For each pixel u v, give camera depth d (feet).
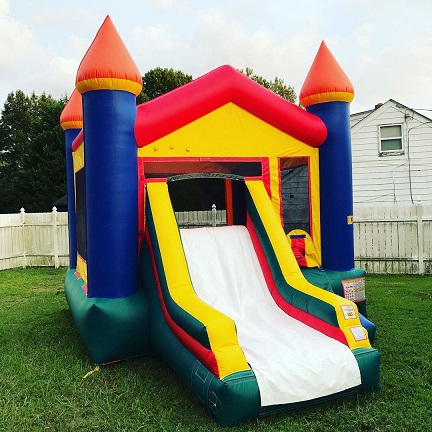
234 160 19.88
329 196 21.30
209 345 12.60
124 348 16.69
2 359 17.48
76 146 22.72
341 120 21.21
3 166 131.23
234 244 19.10
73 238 26.13
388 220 36.32
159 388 14.55
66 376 15.56
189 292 15.34
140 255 18.11
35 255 46.62
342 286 20.80
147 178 18.35
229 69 19.16
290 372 12.66
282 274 17.44
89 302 16.71
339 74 21.12
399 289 29.40
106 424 12.25
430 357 16.70
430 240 35.42
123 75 16.83
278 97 20.12
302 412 12.75
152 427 12.09
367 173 47.03
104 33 17.26
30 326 22.50
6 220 44.73
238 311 16.94
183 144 18.89
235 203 23.30
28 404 13.55
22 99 140.77
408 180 45.75
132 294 17.37
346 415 12.48
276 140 20.67
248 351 13.75
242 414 11.95
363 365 13.57
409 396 13.61
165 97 18.11
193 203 48.03
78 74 17.13
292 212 21.04
